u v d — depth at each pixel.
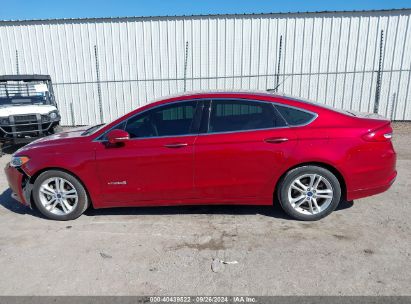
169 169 3.70
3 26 11.21
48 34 11.19
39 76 8.45
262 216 3.98
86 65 11.34
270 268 2.92
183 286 2.71
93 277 2.87
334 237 3.42
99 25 10.95
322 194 3.72
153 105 3.80
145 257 3.16
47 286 2.76
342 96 10.92
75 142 3.87
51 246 3.42
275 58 10.79
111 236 3.60
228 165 3.65
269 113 3.68
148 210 4.26
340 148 3.55
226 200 3.80
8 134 7.47
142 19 10.77
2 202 4.72
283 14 10.42
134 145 3.71
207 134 3.67
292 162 3.59
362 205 4.22
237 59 10.88
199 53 10.91
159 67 11.12
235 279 2.78
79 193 3.90
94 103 11.63
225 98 3.73
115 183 3.80
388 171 3.70
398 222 3.73
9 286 2.78
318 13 10.33
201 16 10.59
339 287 2.63
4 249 3.38
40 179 3.91
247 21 10.56
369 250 3.15
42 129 7.77
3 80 8.16
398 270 2.83
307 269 2.88
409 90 10.65
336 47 10.56
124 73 11.28
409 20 10.13
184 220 3.94
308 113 3.67
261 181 3.69
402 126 10.33
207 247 3.31
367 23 10.29
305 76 10.86
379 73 10.47
